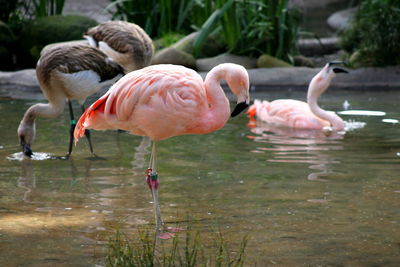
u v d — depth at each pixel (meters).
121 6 20.55
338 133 11.82
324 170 9.22
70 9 27.42
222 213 7.43
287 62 18.89
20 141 10.29
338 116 12.70
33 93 16.17
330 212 7.42
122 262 5.71
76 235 6.71
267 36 18.61
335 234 6.71
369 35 18.00
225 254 6.16
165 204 7.79
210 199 7.96
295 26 19.47
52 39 19.45
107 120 7.32
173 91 7.02
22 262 5.96
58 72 10.55
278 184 8.55
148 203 7.85
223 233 6.77
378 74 17.23
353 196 8.02
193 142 11.16
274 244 6.42
